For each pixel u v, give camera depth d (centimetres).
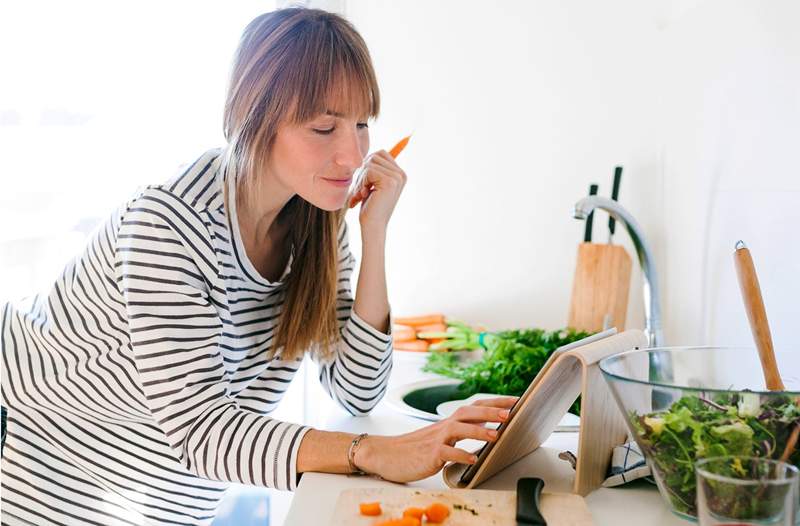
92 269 128
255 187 122
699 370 108
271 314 140
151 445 137
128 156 213
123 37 209
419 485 109
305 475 111
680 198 224
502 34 262
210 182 123
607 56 257
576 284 244
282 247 139
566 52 259
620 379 90
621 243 261
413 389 171
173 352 113
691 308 213
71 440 138
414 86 268
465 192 267
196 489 144
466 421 109
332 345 147
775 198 154
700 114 204
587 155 260
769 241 158
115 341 129
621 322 242
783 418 85
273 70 117
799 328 142
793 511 73
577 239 263
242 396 144
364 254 143
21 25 180
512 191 265
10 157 178
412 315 273
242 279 129
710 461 77
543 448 126
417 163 269
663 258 244
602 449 107
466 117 266
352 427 142
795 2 143
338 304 150
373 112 125
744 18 171
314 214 136
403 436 110
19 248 180
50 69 187
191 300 115
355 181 146
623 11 255
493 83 264
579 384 112
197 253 118
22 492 139
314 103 116
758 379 108
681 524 94
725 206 184
